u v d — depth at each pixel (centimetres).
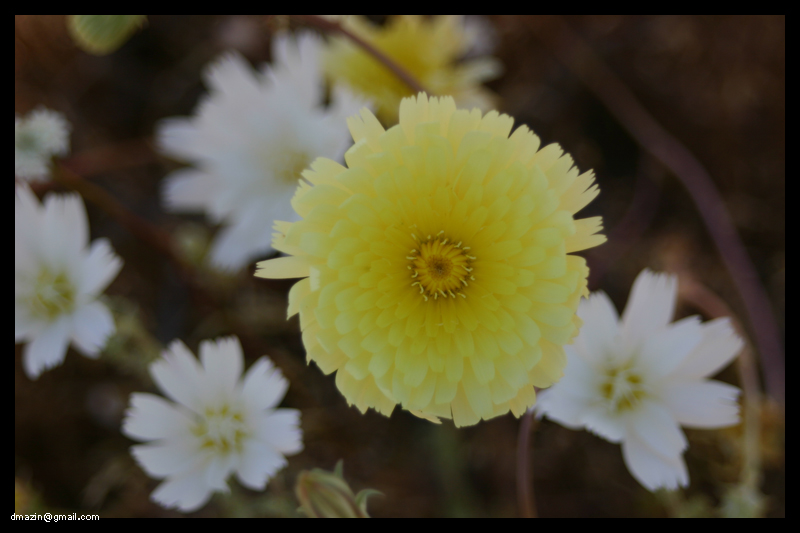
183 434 24
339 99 25
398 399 21
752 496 24
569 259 21
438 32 26
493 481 27
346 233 21
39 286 24
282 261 21
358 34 26
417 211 22
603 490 27
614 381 23
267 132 25
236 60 25
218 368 24
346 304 21
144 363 25
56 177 25
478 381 22
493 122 21
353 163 21
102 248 24
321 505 22
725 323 23
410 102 21
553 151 21
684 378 23
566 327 21
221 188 26
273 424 23
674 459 23
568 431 27
